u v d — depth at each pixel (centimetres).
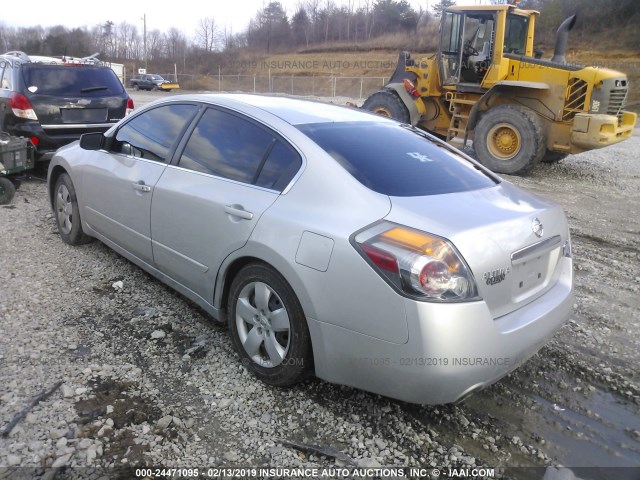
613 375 352
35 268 474
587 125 986
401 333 254
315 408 304
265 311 312
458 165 359
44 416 281
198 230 352
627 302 465
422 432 290
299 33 7381
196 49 7844
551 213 320
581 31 4138
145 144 425
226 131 366
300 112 364
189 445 270
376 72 5275
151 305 416
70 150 521
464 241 259
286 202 306
